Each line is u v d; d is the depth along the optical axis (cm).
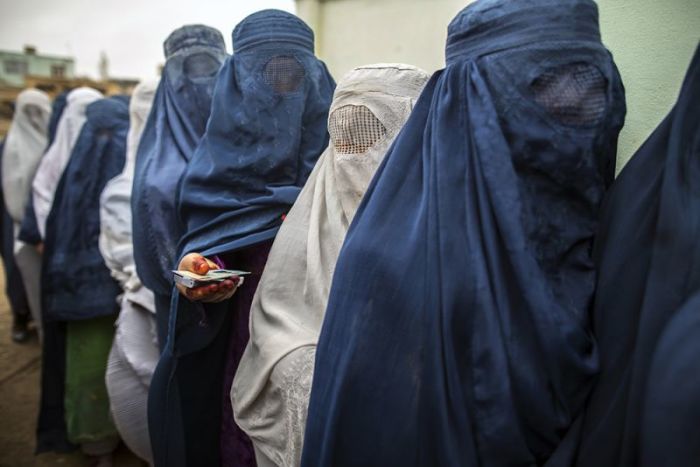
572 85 87
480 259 85
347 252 96
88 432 231
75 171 234
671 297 73
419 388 86
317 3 405
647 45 120
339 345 93
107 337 235
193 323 152
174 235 171
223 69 162
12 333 406
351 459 90
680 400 62
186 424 159
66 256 226
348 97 123
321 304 119
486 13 92
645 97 121
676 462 62
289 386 114
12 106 388
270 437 123
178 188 165
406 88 122
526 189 88
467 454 82
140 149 188
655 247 76
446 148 91
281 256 129
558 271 89
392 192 96
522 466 83
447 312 84
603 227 90
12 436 279
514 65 88
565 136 87
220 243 149
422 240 90
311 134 160
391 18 378
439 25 356
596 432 79
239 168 151
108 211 218
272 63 152
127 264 209
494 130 87
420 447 85
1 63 2909
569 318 83
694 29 111
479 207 88
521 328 83
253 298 147
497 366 81
